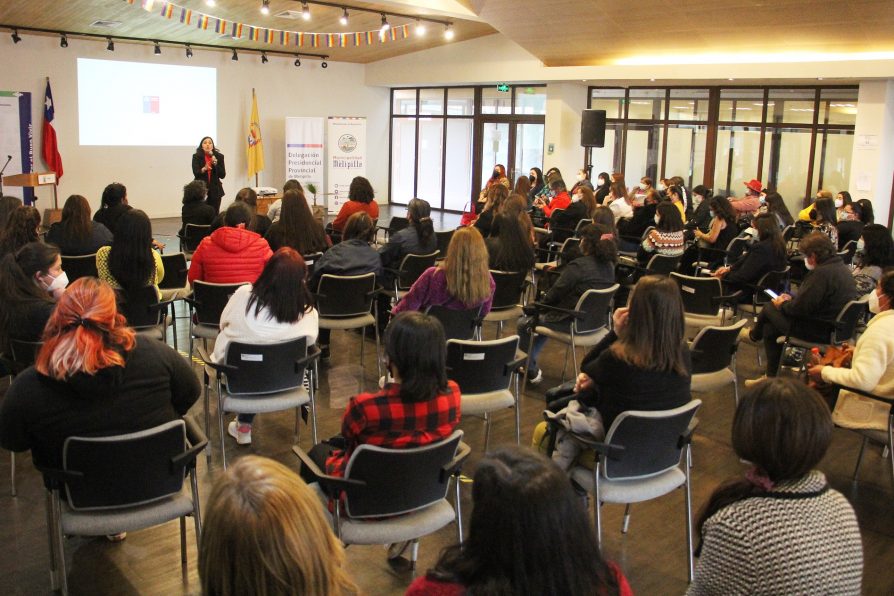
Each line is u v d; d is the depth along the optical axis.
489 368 3.66
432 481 2.57
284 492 1.21
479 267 4.35
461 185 16.09
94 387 2.38
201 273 4.84
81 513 2.50
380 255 5.73
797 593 1.54
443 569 1.33
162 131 13.91
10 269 3.46
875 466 4.21
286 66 15.45
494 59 13.81
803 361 4.84
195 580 2.96
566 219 8.48
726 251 7.34
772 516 1.58
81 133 12.98
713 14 9.41
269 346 3.50
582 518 1.27
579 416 2.90
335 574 1.25
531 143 14.68
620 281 7.02
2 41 11.98
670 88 12.84
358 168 15.41
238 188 15.16
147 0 8.84
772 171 11.98
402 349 2.46
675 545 3.35
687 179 12.89
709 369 4.06
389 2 10.51
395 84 16.03
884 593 3.04
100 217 6.56
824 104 11.30
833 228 7.52
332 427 4.49
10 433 2.38
